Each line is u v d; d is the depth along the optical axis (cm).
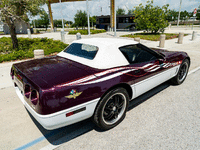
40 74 236
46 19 4391
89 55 285
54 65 274
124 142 248
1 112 335
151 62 324
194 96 398
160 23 2116
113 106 273
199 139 253
